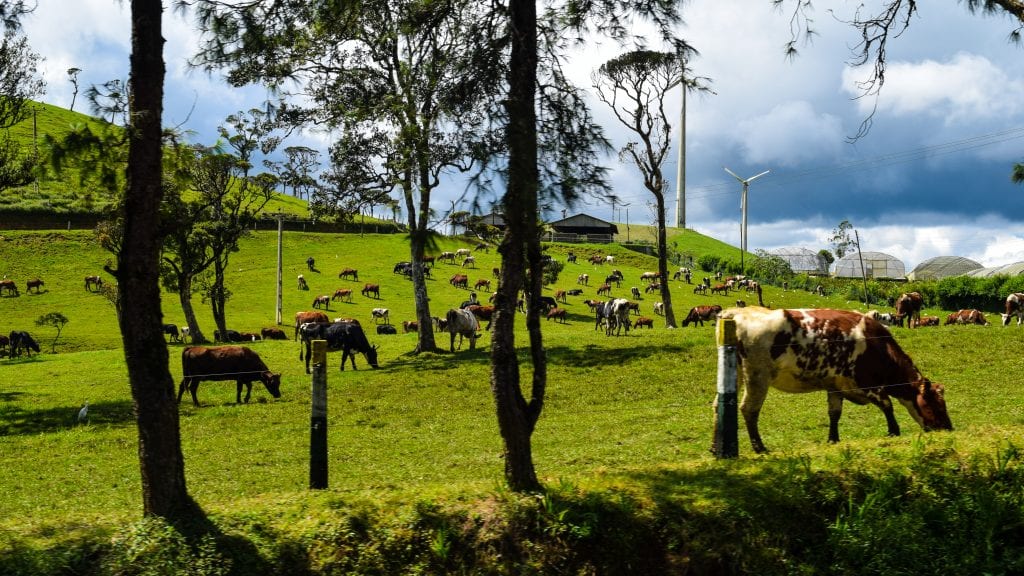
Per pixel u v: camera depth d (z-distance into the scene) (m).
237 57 9.05
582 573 6.34
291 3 8.71
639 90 38.19
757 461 7.84
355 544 6.35
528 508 6.61
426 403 20.89
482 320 52.84
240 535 6.38
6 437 18.45
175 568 6.05
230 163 45.03
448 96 8.01
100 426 19.70
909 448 7.73
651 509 6.69
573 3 8.66
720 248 149.00
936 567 6.62
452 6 8.48
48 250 74.50
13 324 55.06
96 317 57.47
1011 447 7.56
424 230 6.92
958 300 80.81
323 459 8.13
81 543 6.23
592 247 108.25
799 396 17.27
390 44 9.30
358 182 29.64
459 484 7.54
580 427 15.80
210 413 20.58
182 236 46.94
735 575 6.45
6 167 26.30
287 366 30.36
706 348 25.34
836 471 7.23
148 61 7.06
